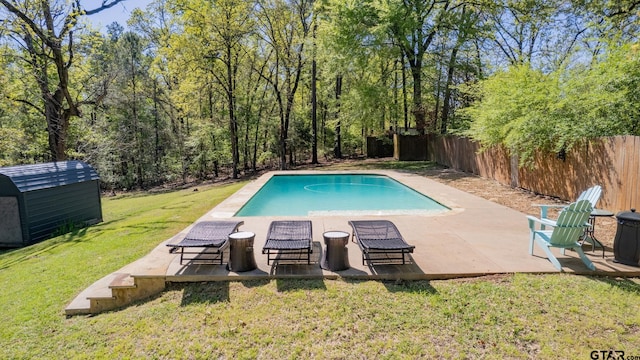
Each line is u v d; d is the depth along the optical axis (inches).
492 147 438.6
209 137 823.1
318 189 490.9
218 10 668.1
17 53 508.1
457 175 514.0
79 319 152.0
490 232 222.7
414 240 206.7
